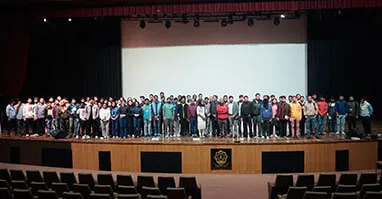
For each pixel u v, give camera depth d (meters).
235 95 18.78
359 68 19.33
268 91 18.67
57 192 9.68
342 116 16.45
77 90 20.06
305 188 8.98
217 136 16.25
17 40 17.67
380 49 19.38
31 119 17.23
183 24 18.98
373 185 8.90
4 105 19.61
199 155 13.98
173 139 15.29
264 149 13.83
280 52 18.62
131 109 16.38
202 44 18.89
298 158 13.86
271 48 18.64
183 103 16.61
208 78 18.89
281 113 15.50
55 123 16.84
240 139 15.02
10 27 17.56
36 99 17.11
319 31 18.75
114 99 19.50
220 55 18.81
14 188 9.77
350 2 15.31
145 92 19.33
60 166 15.32
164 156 14.17
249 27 18.67
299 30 18.61
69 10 16.59
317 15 18.39
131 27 19.38
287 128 16.59
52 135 15.77
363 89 19.44
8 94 18.34
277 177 10.23
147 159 14.29
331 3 15.42
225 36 18.78
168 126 16.55
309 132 15.70
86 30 19.84
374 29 19.19
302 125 16.31
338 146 13.98
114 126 16.30
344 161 14.02
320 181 10.26
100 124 16.41
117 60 19.50
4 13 17.30
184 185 10.36
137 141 14.65
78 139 15.62
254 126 15.87
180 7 16.06
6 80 18.14
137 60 19.36
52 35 20.27
